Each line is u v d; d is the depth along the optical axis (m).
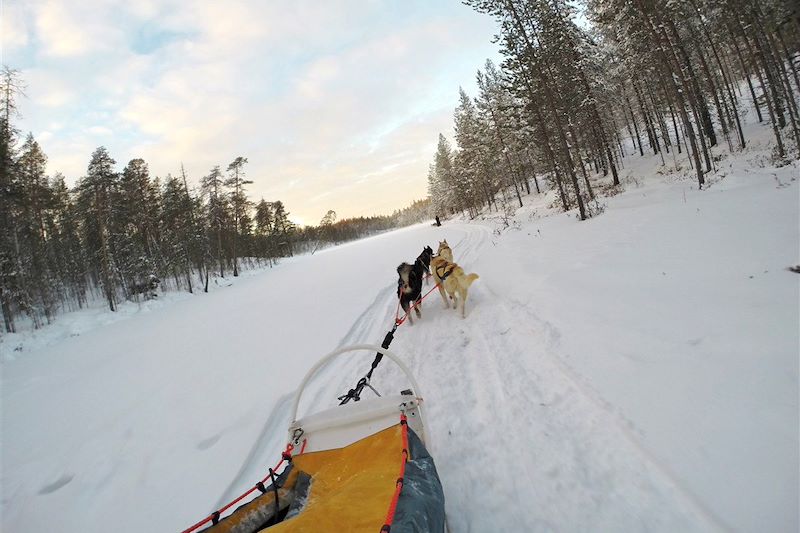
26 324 28.83
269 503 2.12
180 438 5.00
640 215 11.95
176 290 41.59
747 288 4.39
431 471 2.18
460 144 53.41
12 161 25.47
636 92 31.11
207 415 5.52
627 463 2.69
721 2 21.06
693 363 3.41
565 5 22.94
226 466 4.10
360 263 25.14
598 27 27.91
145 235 43.16
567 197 24.53
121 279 36.94
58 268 38.44
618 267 6.75
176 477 4.12
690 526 2.14
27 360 16.02
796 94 25.28
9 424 7.21
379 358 3.93
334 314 10.52
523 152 40.03
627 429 2.96
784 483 2.12
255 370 7.11
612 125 35.75
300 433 2.70
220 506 3.48
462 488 2.92
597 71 25.83
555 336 4.90
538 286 7.11
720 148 24.34
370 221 175.50
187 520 3.38
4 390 10.52
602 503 2.47
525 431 3.36
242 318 13.91
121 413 6.45
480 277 9.85
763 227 6.50
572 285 6.56
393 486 1.96
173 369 8.65
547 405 3.62
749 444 2.44
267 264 62.75
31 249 32.19
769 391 2.79
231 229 49.25
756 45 21.28
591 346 4.33
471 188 52.00
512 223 24.08
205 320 15.73
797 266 4.47
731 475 2.30
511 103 30.25
